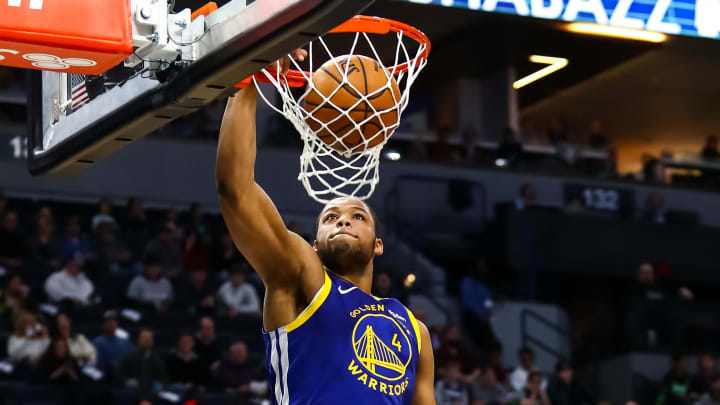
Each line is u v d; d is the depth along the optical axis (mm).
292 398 2740
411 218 14273
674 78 16953
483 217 14328
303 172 3016
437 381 10242
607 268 14039
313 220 13875
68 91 3178
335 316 2789
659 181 15680
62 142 3148
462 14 13820
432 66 16547
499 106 16562
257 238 2719
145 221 12281
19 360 9016
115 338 9648
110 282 11062
